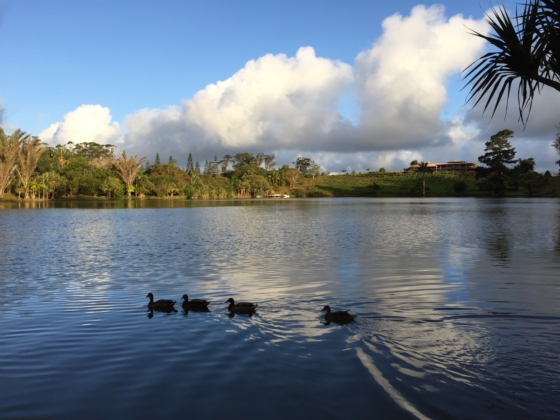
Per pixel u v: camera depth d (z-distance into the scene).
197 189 158.25
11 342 9.71
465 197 141.00
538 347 8.84
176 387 7.49
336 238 29.28
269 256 21.64
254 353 8.84
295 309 11.98
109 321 11.16
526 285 14.64
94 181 131.75
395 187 191.12
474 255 21.36
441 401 6.86
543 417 6.36
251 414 6.62
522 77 7.26
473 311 11.48
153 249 24.34
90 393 7.36
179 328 10.49
